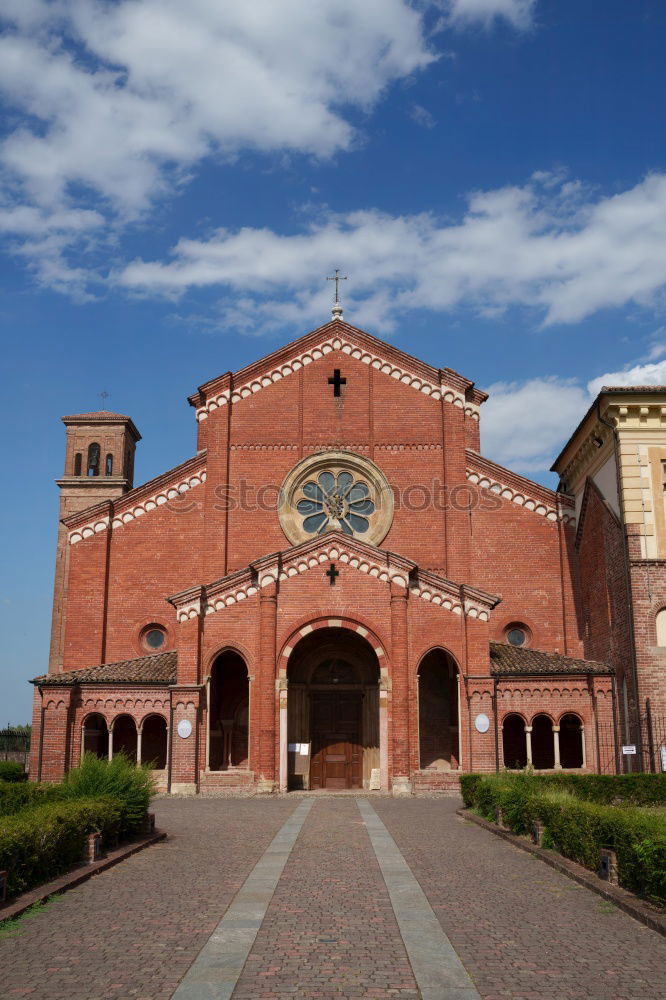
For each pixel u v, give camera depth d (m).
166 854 21.33
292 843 22.89
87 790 23.09
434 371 46.78
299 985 11.02
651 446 39.47
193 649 39.50
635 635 37.53
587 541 44.03
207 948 12.61
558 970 11.64
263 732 38.50
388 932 13.55
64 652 44.50
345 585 39.97
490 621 44.59
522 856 20.78
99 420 60.81
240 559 44.81
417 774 38.34
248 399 46.75
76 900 15.94
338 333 47.47
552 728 40.03
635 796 30.64
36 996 10.59
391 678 39.03
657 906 14.63
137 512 46.06
